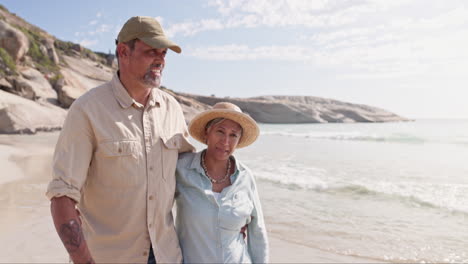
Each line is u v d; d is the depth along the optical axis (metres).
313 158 15.00
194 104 52.88
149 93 1.89
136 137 1.78
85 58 68.25
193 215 1.99
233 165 2.20
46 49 45.66
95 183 1.74
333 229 5.37
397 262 4.15
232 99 86.69
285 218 5.95
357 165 12.70
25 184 7.58
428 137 27.39
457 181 9.40
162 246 1.87
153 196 1.81
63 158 1.58
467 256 4.30
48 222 4.94
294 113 86.00
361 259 4.21
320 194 7.80
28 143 16.20
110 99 1.76
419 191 8.05
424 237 5.02
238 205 2.03
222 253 1.94
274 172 10.91
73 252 1.52
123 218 1.76
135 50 1.78
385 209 6.55
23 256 3.80
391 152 17.75
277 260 4.19
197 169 2.07
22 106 22.80
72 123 1.63
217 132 2.12
